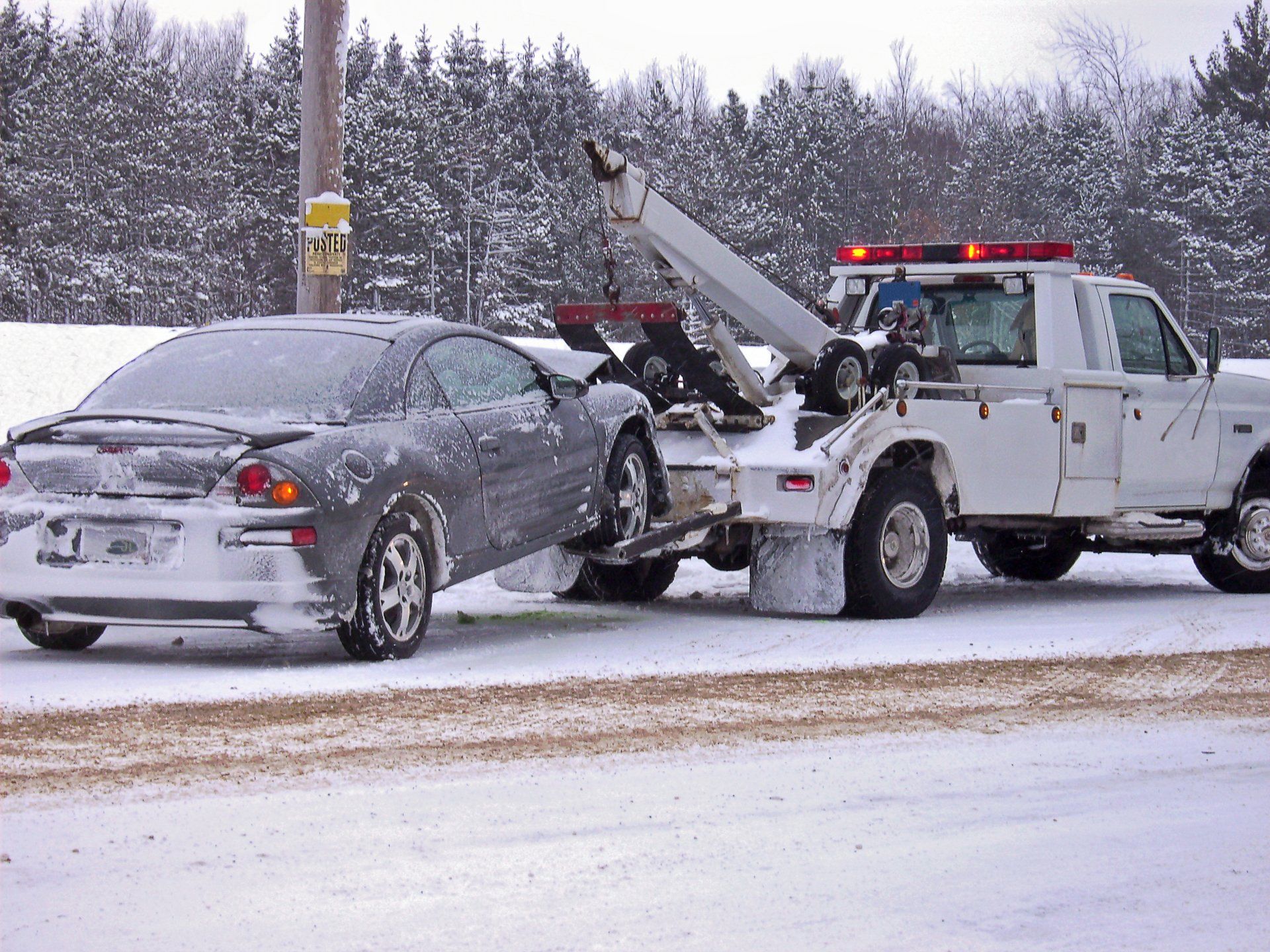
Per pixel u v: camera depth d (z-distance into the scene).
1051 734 7.39
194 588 8.19
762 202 73.12
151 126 68.94
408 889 4.82
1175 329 14.34
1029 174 81.44
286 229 66.50
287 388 9.03
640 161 77.81
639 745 6.86
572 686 8.27
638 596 13.34
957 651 9.98
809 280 68.38
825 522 11.41
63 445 8.53
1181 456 14.05
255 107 76.00
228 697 7.61
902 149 81.88
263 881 4.85
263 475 8.20
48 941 4.32
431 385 9.56
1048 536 14.76
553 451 10.29
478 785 6.06
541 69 88.12
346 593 8.47
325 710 7.36
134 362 9.62
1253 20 95.44
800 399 12.21
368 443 8.74
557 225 71.12
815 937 4.52
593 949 4.38
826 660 9.43
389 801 5.80
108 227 66.31
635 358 12.70
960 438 12.30
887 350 12.04
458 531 9.35
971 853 5.41
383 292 65.38
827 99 84.31
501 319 67.94
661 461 11.73
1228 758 7.00
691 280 12.01
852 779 6.39
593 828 5.54
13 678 8.12
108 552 8.33
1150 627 11.41
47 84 69.31
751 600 11.94
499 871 5.02
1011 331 13.33
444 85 79.38
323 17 12.45
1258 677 9.16
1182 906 4.91
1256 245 77.25
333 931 4.45
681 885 4.96
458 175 72.88
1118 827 5.81
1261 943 4.60
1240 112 94.38
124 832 5.33
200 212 67.94
